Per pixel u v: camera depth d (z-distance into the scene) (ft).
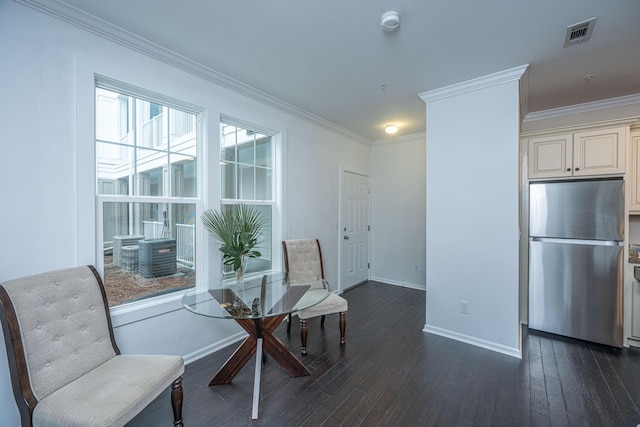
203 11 5.43
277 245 10.20
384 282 15.39
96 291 5.38
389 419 5.35
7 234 4.88
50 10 5.20
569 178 8.91
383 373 6.87
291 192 10.67
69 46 5.49
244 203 9.14
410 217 14.48
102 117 6.29
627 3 5.12
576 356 7.64
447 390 6.21
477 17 5.56
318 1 5.14
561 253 8.86
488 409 5.61
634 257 8.50
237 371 6.51
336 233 13.10
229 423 5.26
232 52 6.88
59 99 5.38
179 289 7.48
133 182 6.75
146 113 7.01
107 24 5.76
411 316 10.62
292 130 10.69
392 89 8.91
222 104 8.24
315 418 5.39
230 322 8.44
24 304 4.27
